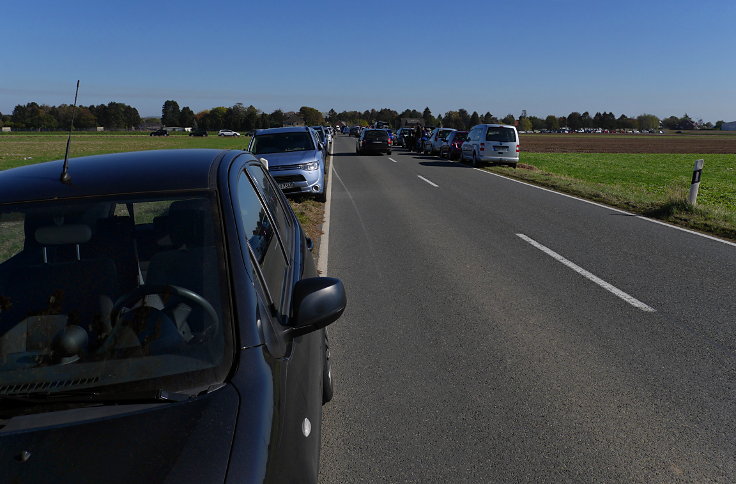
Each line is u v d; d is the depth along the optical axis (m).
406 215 11.54
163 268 2.16
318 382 2.38
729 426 3.42
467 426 3.45
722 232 9.64
